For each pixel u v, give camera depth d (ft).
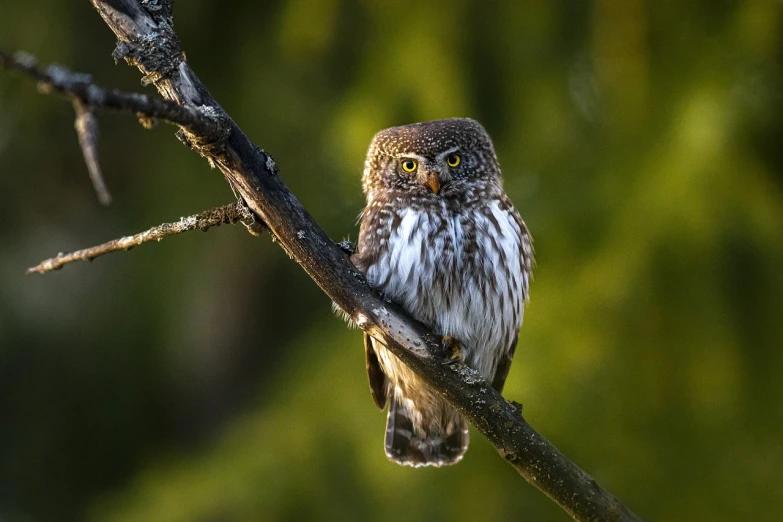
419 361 22.58
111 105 16.22
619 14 36.14
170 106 17.70
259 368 48.60
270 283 48.88
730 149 34.09
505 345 28.73
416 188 27.66
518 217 28.71
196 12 41.75
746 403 34.30
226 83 41.98
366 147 36.24
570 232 35.78
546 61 37.52
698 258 33.60
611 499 22.62
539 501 35.50
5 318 44.80
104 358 45.27
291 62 40.91
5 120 42.93
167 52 19.49
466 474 35.65
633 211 34.63
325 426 36.65
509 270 27.55
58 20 40.40
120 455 46.19
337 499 35.86
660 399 34.55
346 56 40.09
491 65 37.63
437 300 26.81
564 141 37.37
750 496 35.06
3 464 45.44
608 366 34.47
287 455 36.52
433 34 36.83
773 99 35.60
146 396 46.44
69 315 45.42
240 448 37.65
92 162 15.48
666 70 36.09
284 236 21.49
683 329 33.81
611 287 34.06
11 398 45.47
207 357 48.42
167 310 43.91
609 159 36.22
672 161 34.42
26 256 45.55
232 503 36.01
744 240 33.53
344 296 22.25
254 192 20.84
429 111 36.14
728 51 35.14
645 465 35.04
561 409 34.58
